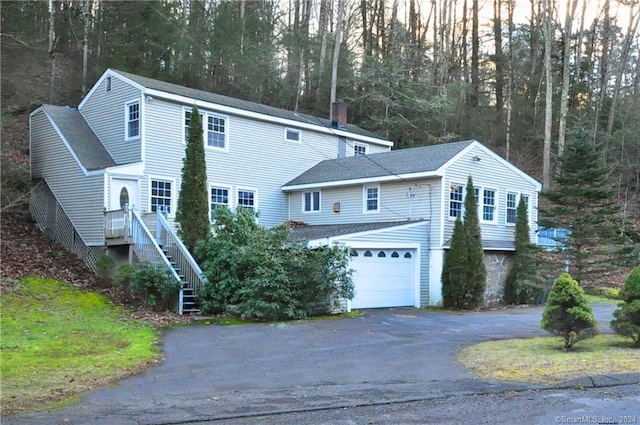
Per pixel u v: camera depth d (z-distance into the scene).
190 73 29.95
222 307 15.18
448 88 35.88
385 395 6.95
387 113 33.75
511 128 37.72
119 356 9.74
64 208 20.17
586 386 7.27
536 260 21.08
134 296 15.83
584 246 21.31
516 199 23.25
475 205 18.98
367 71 35.00
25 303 14.05
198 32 30.73
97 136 21.33
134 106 19.88
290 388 7.47
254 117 22.61
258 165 22.86
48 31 29.81
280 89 34.00
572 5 32.09
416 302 19.33
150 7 29.50
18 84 27.61
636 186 32.75
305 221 23.39
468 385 7.37
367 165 22.73
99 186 18.73
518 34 42.12
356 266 17.88
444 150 21.41
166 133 20.02
